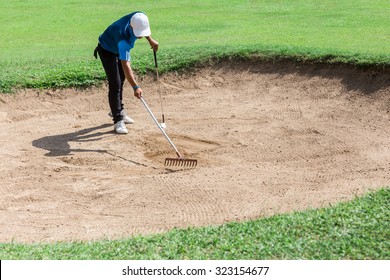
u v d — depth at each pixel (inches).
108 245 328.5
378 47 658.2
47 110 575.8
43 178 445.1
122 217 388.5
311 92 587.5
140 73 618.5
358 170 442.9
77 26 861.8
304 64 611.2
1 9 981.2
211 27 815.1
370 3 950.4
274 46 645.9
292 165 458.3
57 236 363.9
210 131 526.9
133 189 424.8
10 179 444.1
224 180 434.0
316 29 780.0
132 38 490.6
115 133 525.3
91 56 675.4
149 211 394.9
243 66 627.5
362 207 358.9
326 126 528.4
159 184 430.6
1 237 363.9
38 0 1049.5
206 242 322.3
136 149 494.9
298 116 551.5
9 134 524.4
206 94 603.8
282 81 606.5
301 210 376.5
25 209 402.6
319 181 427.5
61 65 634.2
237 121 546.3
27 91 590.6
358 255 300.2
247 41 714.2
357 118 540.7
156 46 521.0
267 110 567.2
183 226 370.3
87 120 557.3
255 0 1009.5
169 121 549.6
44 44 760.3
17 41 780.6
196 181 432.8
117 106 523.2
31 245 335.9
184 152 486.9
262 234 327.9
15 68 629.9
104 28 846.5
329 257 299.3
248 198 405.1
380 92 563.5
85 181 439.5
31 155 482.9
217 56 634.8
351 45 675.4
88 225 378.6
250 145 496.7
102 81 606.9
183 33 782.5
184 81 620.4
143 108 582.2
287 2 981.8
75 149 494.3
